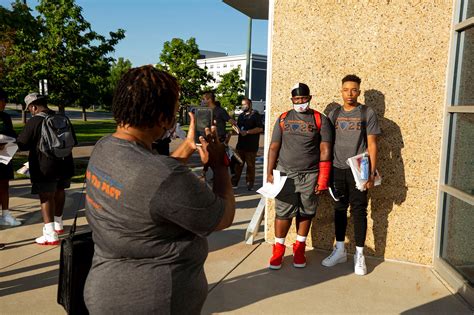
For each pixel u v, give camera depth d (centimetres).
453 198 382
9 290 356
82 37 1446
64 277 178
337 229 413
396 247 420
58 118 455
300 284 372
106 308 147
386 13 400
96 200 151
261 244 474
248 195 753
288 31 439
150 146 162
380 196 419
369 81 413
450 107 376
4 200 528
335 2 418
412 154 404
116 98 155
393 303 339
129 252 148
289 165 393
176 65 2822
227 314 320
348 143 390
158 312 147
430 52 389
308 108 389
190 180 147
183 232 153
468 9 362
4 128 463
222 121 720
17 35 1317
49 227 465
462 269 364
